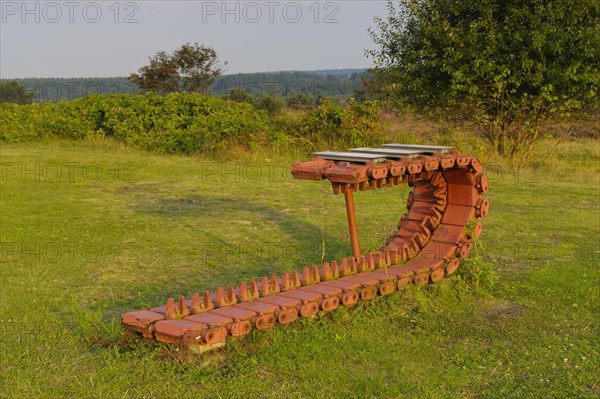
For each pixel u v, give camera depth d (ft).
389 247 22.50
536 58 53.11
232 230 31.35
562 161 57.57
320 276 19.54
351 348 17.07
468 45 53.72
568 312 20.15
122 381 14.87
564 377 15.55
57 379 14.93
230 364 15.93
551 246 28.50
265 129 59.41
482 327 18.84
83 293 21.50
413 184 23.84
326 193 41.39
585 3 50.75
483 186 21.99
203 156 57.26
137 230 30.96
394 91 59.88
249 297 17.48
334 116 59.31
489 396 14.58
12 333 17.65
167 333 15.25
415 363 16.29
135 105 65.98
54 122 67.51
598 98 53.42
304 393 14.58
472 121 60.18
